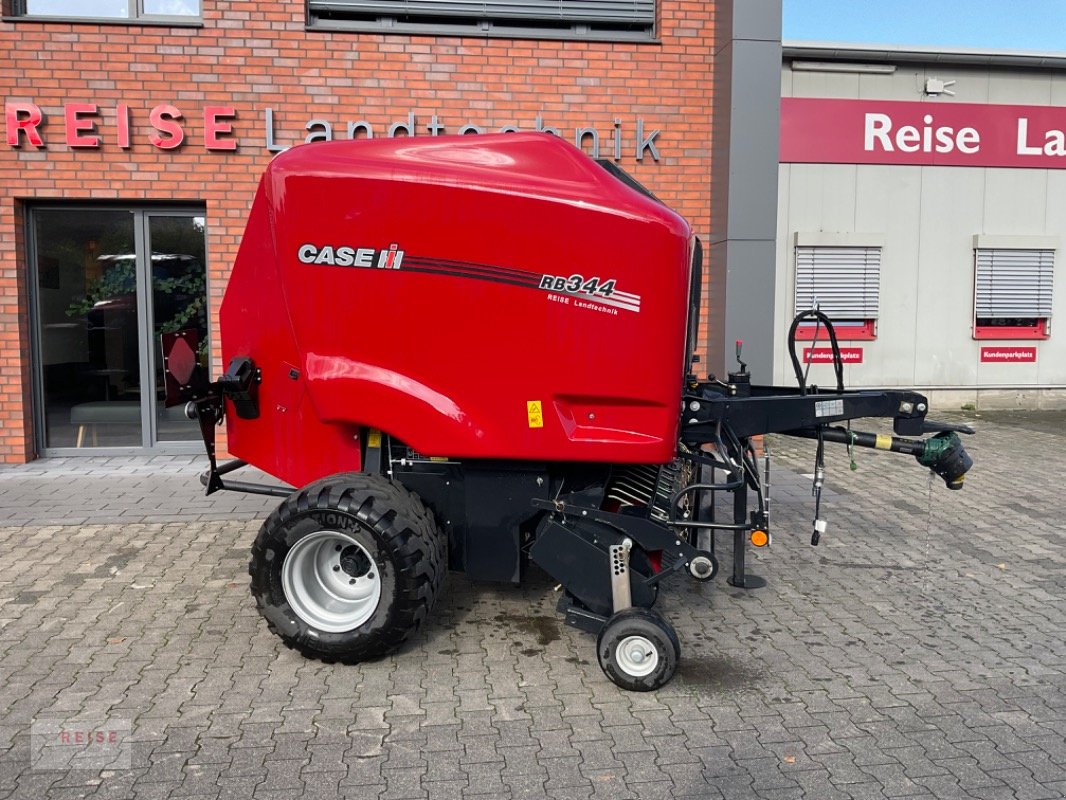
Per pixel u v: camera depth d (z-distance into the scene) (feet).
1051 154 38.37
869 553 18.07
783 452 29.35
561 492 12.75
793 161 37.11
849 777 9.64
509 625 14.03
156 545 17.97
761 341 25.77
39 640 13.25
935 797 9.25
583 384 11.62
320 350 12.30
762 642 13.50
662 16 25.66
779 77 24.90
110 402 26.13
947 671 12.47
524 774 9.68
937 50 36.40
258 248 12.98
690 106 26.11
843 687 11.93
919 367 38.68
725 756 10.09
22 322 24.79
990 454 28.96
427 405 12.00
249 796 9.19
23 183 24.14
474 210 11.48
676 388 11.61
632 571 12.25
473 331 11.75
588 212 11.26
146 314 25.72
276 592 12.28
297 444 13.37
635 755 10.11
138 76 24.14
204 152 24.54
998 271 38.47
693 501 14.33
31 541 18.17
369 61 24.84
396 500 12.03
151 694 11.51
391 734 10.53
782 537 19.12
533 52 25.38
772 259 25.46
